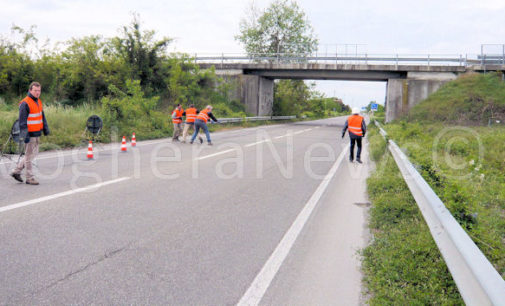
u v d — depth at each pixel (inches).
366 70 1413.6
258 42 2224.4
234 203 249.1
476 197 258.7
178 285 133.9
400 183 295.6
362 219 226.4
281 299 128.8
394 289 132.3
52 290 125.1
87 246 163.2
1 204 216.8
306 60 1455.5
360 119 461.4
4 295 120.1
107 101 735.7
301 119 2102.6
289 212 235.6
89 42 1186.6
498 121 1029.2
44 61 1232.8
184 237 181.2
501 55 1338.6
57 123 584.1
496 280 85.6
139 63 1239.5
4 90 1165.1
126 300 121.9
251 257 162.6
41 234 173.3
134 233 182.4
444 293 128.1
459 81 1326.3
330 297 131.8
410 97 1375.5
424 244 163.0
